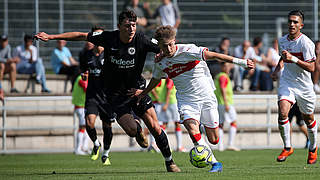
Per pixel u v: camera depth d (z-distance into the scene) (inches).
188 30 2336.4
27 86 2165.4
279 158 1259.2
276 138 2167.8
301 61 1134.4
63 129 2073.1
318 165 1208.2
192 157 977.5
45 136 2050.9
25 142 2025.1
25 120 2039.9
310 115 1231.5
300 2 2370.8
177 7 2327.8
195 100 987.3
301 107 1230.9
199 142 976.3
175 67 978.1
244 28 2347.4
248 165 1279.5
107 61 1043.3
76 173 1098.1
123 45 1024.2
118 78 1052.5
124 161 1512.1
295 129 2158.0
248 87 2306.8
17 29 2262.6
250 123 2174.0
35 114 2047.2
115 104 1069.1
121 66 1036.5
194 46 962.7
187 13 2338.8
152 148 1931.6
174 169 1065.5
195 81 981.8
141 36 1032.2
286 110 1210.0
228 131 2146.9
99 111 1327.5
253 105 2044.8
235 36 2351.1
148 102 1065.5
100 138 2042.3
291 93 1213.7
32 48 2174.0
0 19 2250.2
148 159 1588.3
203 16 2345.0
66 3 2279.8
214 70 2144.4
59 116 2074.3
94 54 1343.5
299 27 1176.2
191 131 971.3
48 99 1939.0
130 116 1067.3
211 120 1004.6
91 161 1541.6
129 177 944.3
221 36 2346.2
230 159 1521.9
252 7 2353.6
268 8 2361.0
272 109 2133.4
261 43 2260.1
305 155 1636.3
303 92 1210.6
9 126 2021.4
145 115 1059.3
